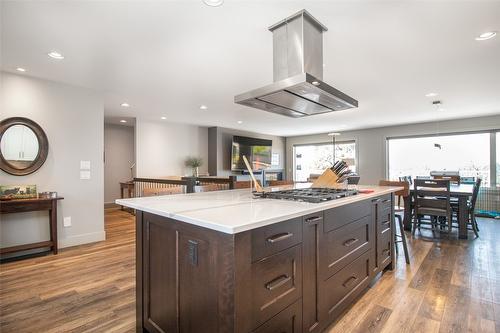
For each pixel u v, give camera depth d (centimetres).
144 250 168
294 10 192
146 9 190
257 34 227
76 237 364
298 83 181
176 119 632
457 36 230
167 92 402
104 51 259
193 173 713
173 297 145
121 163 721
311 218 156
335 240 180
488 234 425
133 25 212
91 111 382
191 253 132
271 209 149
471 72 318
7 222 313
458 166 639
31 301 214
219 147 749
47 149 340
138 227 173
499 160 583
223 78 340
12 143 314
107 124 696
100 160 390
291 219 142
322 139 884
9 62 285
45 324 183
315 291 160
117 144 713
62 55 268
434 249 348
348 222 195
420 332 172
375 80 346
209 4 184
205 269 125
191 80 347
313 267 158
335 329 177
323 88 194
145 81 350
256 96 212
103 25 212
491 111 537
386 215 265
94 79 341
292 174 962
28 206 307
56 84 350
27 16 198
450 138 652
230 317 112
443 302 211
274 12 195
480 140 609
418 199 419
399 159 730
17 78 319
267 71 316
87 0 179
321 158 900
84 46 248
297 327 146
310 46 207
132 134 743
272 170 919
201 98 439
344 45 247
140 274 171
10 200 301
